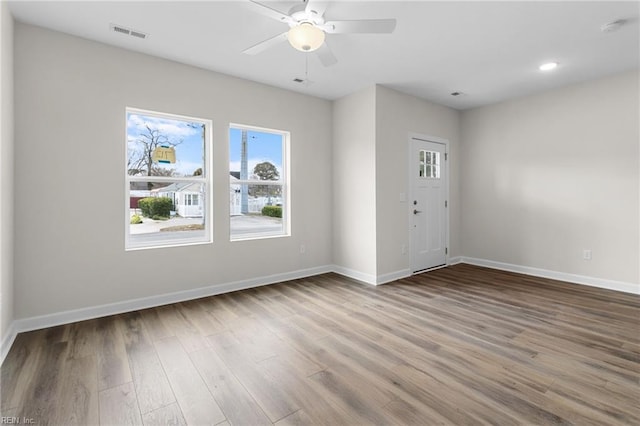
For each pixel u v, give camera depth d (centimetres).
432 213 477
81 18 247
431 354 220
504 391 177
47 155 262
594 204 381
